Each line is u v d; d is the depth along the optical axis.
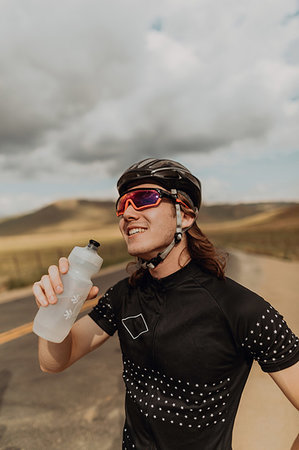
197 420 0.99
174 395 1.01
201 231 1.14
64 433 2.68
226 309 0.98
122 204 1.10
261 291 8.75
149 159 1.11
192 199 1.11
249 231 155.00
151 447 1.04
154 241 1.04
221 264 1.08
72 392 3.42
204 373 0.98
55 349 1.13
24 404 3.18
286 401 3.12
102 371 3.96
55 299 0.98
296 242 60.41
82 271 1.04
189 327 1.00
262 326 0.95
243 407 3.04
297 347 0.98
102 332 1.26
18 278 13.52
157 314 1.06
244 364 1.04
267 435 2.61
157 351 1.03
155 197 1.02
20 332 5.64
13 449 2.49
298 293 8.42
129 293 1.18
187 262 1.10
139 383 1.10
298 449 0.92
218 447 0.99
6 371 4.00
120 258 29.06
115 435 2.65
